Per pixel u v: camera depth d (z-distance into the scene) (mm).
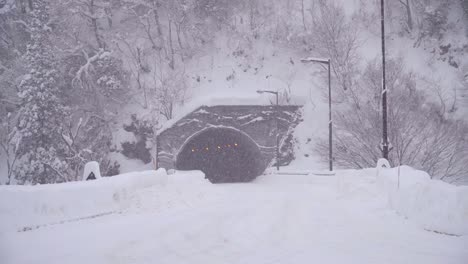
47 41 54062
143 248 8992
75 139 52156
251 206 16703
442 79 51156
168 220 12438
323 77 55500
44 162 46219
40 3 55594
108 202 13664
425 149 38438
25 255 8258
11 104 59594
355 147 40562
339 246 9523
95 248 8883
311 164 50188
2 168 56094
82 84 62125
